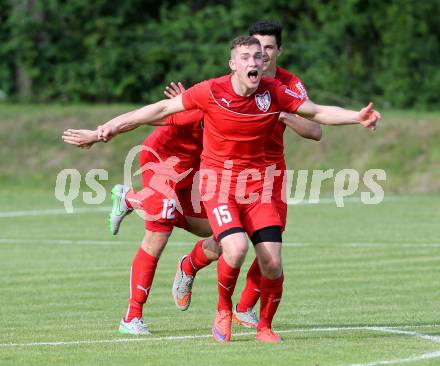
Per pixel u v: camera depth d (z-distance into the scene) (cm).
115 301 2931
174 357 2041
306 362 1978
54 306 2848
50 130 7538
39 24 8412
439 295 2997
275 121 2188
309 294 3028
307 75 8225
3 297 3011
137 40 8469
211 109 2162
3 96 8625
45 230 4825
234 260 2156
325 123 2169
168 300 2961
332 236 4491
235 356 2045
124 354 2083
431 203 5897
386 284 3209
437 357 2027
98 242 4384
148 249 2417
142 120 2209
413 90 8206
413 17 8200
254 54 2102
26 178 7062
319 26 8594
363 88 8269
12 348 2169
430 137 7150
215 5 9194
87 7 8438
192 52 8319
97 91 8438
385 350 2106
